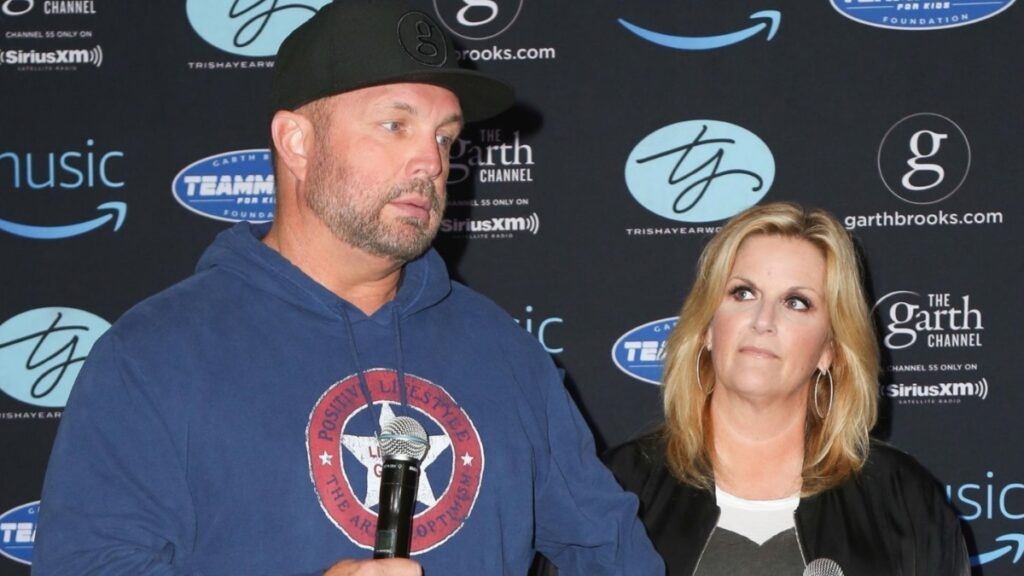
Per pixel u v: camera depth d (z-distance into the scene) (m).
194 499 1.55
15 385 3.57
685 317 2.56
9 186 3.58
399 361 1.72
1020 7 3.50
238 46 3.58
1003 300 3.52
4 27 3.57
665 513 2.47
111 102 3.58
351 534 1.58
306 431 1.60
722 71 3.56
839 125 3.54
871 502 2.44
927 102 3.53
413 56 1.63
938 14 3.52
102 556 1.48
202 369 1.58
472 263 3.60
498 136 3.59
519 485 1.75
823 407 2.54
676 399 2.54
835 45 3.54
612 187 3.58
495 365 1.83
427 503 1.65
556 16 3.57
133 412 1.54
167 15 3.58
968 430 3.53
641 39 3.57
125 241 3.58
